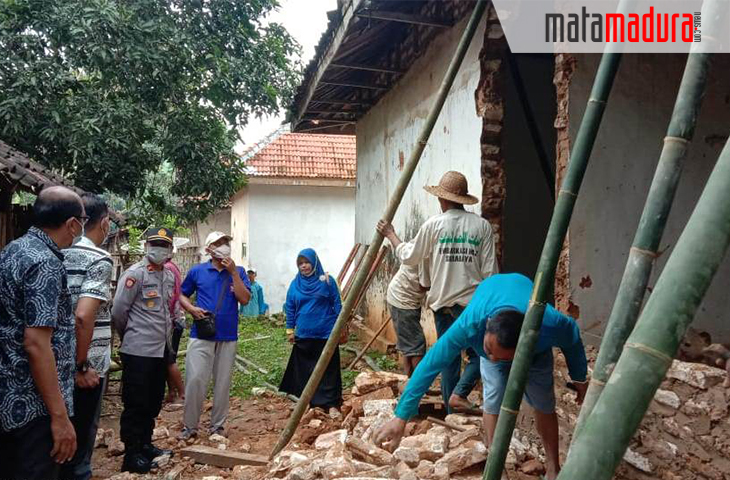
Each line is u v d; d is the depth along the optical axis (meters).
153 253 4.46
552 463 3.35
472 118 5.64
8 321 2.46
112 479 4.08
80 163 8.75
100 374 3.57
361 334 9.37
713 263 1.00
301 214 15.58
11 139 8.36
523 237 6.58
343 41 6.38
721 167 1.04
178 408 6.20
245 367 8.11
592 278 4.05
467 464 3.36
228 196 11.22
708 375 2.79
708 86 4.34
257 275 15.32
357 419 4.68
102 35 8.45
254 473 3.99
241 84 10.38
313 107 10.16
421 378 2.95
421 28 6.88
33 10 8.26
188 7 9.89
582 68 4.02
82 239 3.43
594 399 1.66
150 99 9.45
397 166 8.21
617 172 4.11
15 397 2.44
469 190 5.71
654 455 3.04
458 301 4.18
